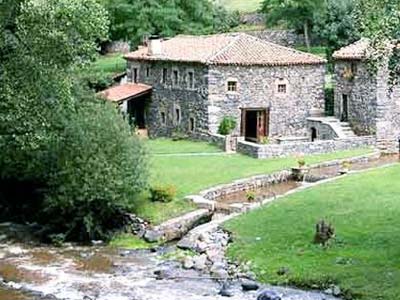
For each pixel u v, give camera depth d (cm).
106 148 3638
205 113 5700
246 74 5709
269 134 5816
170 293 2688
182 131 6053
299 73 5850
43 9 3359
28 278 2927
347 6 7744
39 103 3506
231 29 9075
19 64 3453
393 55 2684
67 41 3431
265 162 4888
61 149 3653
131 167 3656
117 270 3039
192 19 8506
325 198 3659
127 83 6844
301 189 3931
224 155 5156
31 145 3456
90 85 4675
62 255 3328
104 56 9225
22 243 3575
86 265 3133
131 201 3697
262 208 3619
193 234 3391
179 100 6072
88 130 3653
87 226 3572
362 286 2577
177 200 3891
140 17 8112
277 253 2975
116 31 8356
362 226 3152
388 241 2942
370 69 2889
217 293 2670
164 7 8212
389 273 2644
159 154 5216
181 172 4581
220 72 5653
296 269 2789
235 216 3581
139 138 3900
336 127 5650
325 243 2981
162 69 6297
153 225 3597
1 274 2989
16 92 3434
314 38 8300
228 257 3050
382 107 5397
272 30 8588
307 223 3269
